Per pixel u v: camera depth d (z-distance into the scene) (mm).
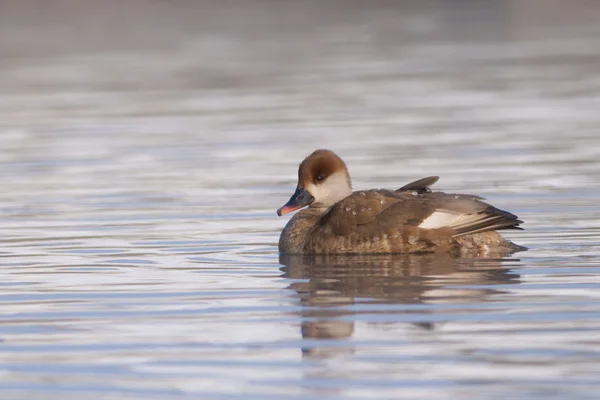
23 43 41531
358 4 52000
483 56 35969
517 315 10328
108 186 18469
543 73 32031
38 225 15461
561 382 8578
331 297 11227
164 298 11383
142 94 30281
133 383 8852
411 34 41969
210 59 36781
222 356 9430
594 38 39375
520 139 22156
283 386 8680
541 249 13180
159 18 48188
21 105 28875
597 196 16281
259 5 52344
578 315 10273
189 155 21469
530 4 50406
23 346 9852
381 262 12836
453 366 8992
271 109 27281
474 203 13312
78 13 49938
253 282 12016
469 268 12328
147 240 14375
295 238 13680
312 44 39812
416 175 18828
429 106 27094
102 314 10828
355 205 13461
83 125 25562
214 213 16094
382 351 9414
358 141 22609
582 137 22109
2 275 12570
